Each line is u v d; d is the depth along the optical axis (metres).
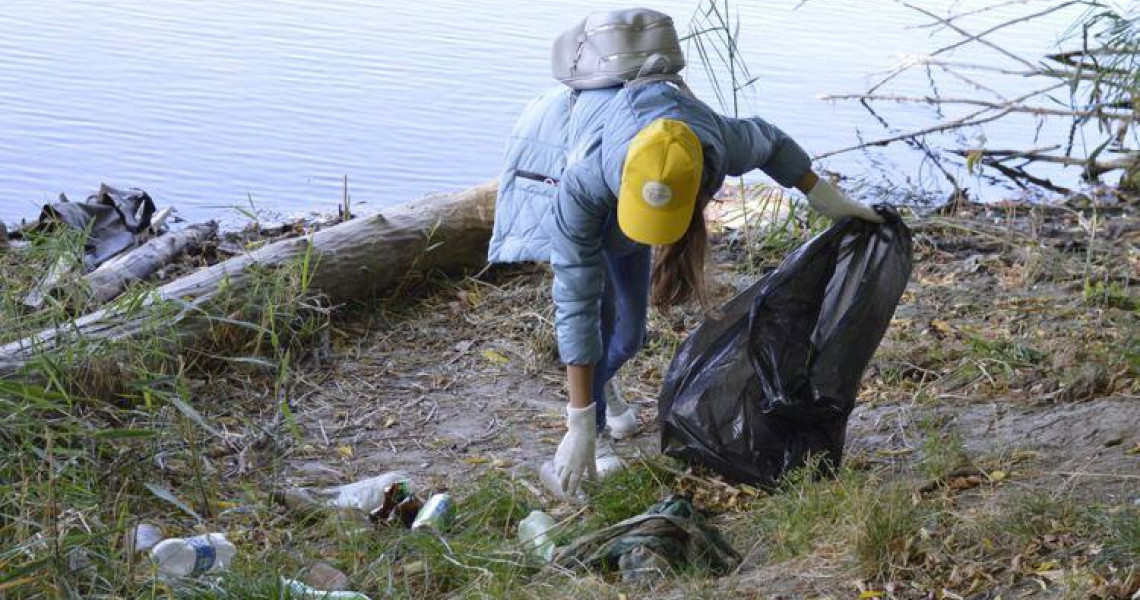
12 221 7.97
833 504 4.33
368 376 6.09
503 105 10.48
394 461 5.34
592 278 4.52
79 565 4.14
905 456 5.03
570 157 4.39
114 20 12.87
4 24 12.48
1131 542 3.72
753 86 11.34
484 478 5.05
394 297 6.81
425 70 11.37
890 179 9.40
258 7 13.71
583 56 4.41
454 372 6.16
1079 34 13.25
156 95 10.45
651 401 5.87
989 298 6.84
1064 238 7.84
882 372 5.86
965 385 5.72
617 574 4.20
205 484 4.97
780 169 4.71
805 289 4.86
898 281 4.88
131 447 4.97
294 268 6.35
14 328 5.60
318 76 11.12
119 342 5.43
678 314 6.59
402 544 4.48
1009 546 3.93
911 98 10.98
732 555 4.27
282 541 4.60
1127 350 5.68
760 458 4.85
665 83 4.30
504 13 13.72
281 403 5.05
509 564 4.28
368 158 9.27
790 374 4.79
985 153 9.97
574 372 4.66
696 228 4.26
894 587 3.78
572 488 4.77
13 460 4.54
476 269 7.18
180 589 4.02
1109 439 4.80
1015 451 4.78
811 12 14.53
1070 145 10.26
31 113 9.85
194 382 5.74
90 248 7.37
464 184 8.87
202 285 6.08
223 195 8.55
